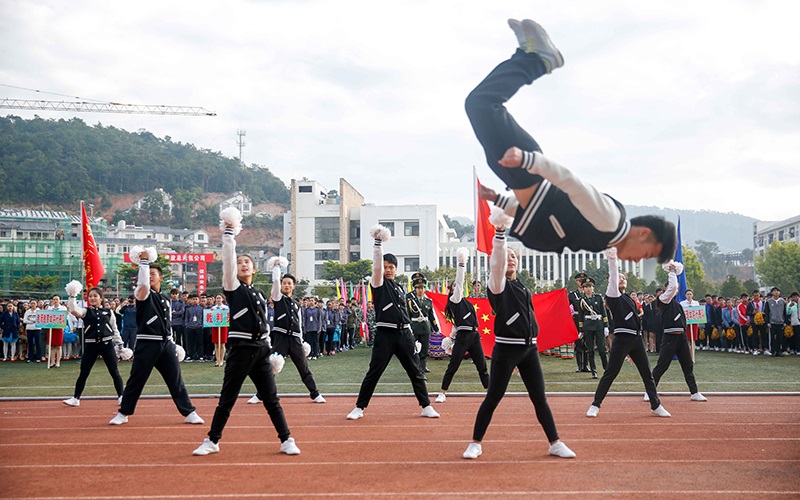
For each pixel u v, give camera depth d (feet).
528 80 13.24
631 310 31.55
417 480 19.44
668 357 36.14
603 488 18.51
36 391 42.93
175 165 550.77
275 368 23.86
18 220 244.83
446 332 52.80
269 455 23.08
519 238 13.91
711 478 19.65
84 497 18.19
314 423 29.66
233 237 23.57
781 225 244.01
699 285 165.27
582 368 52.95
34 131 515.50
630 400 36.60
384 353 30.91
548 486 18.70
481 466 21.18
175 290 68.33
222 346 61.67
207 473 20.57
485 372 37.58
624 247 13.88
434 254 221.66
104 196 490.90
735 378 47.42
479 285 57.52
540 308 44.60
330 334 76.59
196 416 30.30
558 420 30.12
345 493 18.11
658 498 17.58
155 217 487.20
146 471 20.95
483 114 12.84
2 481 19.89
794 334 69.56
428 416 31.17
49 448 24.71
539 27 13.07
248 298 23.32
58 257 167.32
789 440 25.39
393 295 31.24
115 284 172.24
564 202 13.08
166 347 30.45
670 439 25.62
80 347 69.92
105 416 32.50
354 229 232.32
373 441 25.48
